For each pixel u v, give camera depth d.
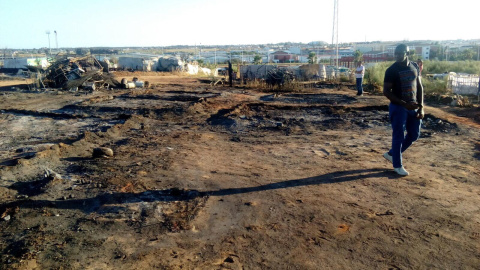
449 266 2.86
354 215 3.77
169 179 4.95
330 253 3.07
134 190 4.55
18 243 3.26
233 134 8.11
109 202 4.19
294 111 10.91
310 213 3.83
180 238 3.37
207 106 12.24
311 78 24.50
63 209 4.02
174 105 12.52
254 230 3.50
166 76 32.41
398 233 3.39
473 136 7.18
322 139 7.36
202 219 3.74
